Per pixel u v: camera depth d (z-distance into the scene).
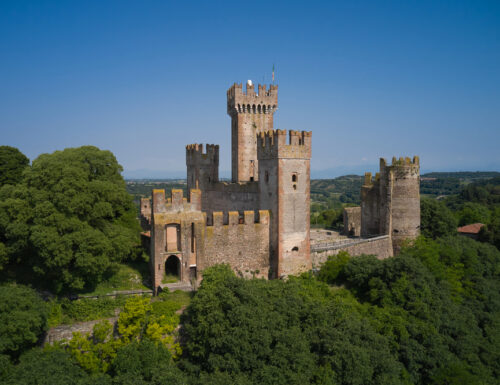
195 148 75.06
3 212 41.19
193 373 34.84
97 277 43.91
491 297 63.25
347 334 40.34
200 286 43.62
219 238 51.00
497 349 53.12
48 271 41.78
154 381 31.20
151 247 49.97
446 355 47.09
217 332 35.31
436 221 77.94
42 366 30.78
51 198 41.72
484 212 122.31
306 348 36.88
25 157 61.91
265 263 54.53
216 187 71.75
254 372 33.97
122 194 50.38
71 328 38.81
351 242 64.75
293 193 54.34
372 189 73.88
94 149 54.91
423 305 50.34
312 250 58.78
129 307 37.22
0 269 42.56
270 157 54.25
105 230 45.12
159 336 35.75
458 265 65.19
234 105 74.44
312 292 48.19
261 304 38.88
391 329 46.81
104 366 33.84
